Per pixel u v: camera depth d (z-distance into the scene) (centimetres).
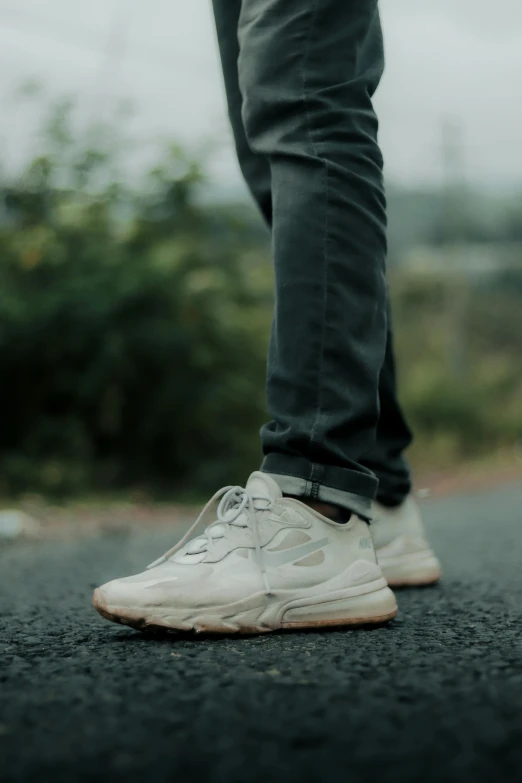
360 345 129
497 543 297
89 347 614
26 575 228
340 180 128
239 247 696
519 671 94
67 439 614
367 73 134
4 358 612
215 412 638
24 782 63
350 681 89
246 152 155
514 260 2145
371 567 132
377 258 131
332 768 65
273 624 124
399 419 171
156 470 654
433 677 91
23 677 94
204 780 63
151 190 655
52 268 616
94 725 76
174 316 620
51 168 634
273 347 132
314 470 130
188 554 125
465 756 66
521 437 1378
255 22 133
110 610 120
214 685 89
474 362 1819
